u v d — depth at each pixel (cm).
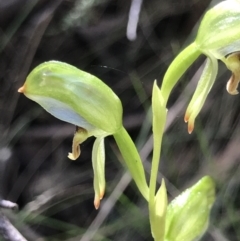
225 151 12
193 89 11
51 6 12
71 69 6
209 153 12
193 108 6
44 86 6
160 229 6
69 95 6
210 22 6
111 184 12
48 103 6
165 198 6
